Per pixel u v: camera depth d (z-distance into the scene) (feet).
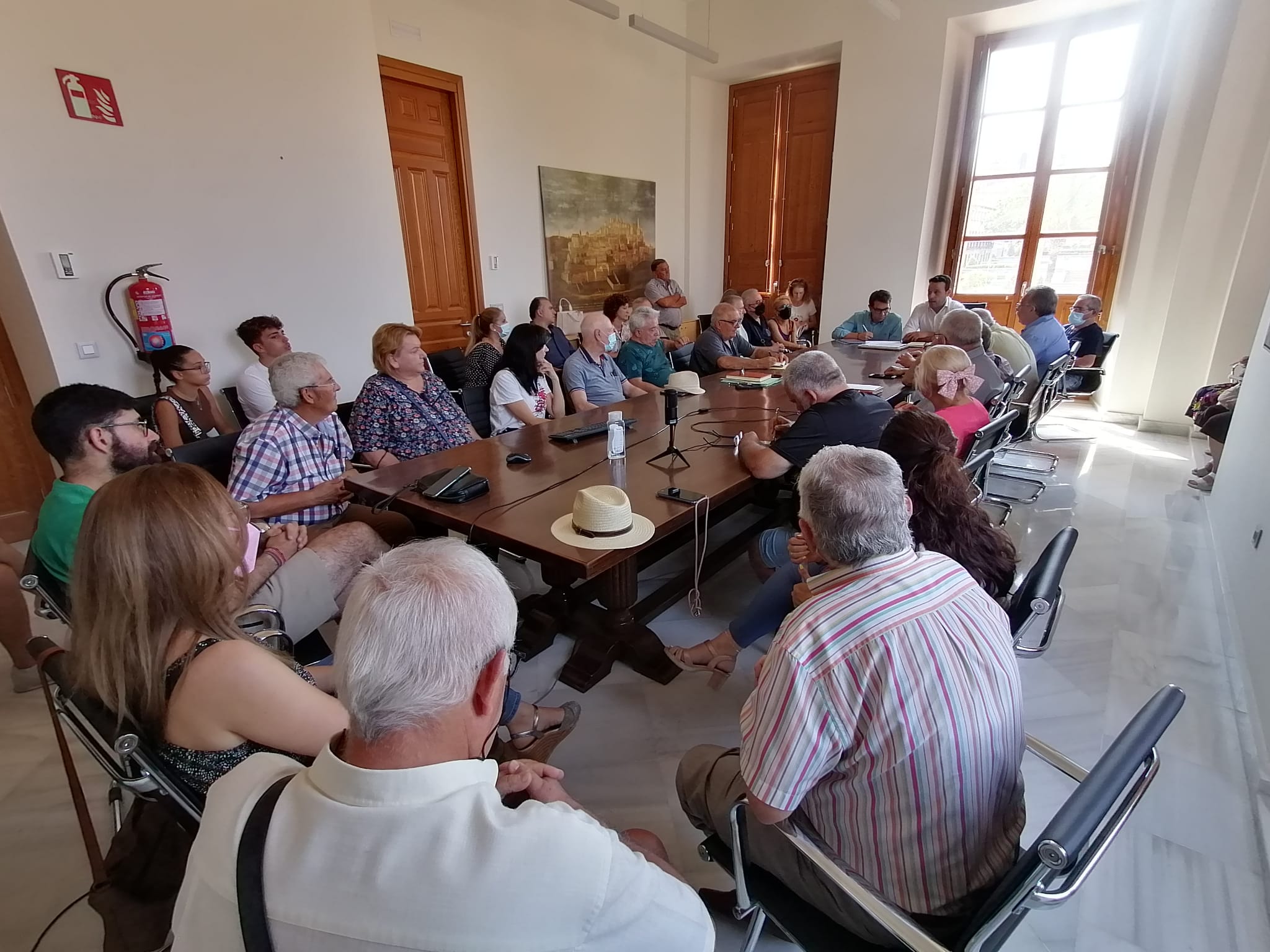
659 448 7.63
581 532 5.22
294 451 6.89
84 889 4.55
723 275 24.75
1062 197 17.98
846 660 2.66
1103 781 2.25
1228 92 13.34
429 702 1.89
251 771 2.00
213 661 2.82
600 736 5.96
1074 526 10.30
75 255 8.96
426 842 1.65
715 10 20.51
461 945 1.57
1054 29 17.03
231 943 1.67
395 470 6.93
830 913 3.05
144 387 9.96
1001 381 10.32
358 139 11.96
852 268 20.06
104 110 8.93
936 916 2.79
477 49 15.49
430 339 16.10
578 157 18.61
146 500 2.81
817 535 3.18
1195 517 10.59
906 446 4.67
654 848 3.62
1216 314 14.40
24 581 4.45
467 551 2.20
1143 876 4.50
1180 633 7.37
